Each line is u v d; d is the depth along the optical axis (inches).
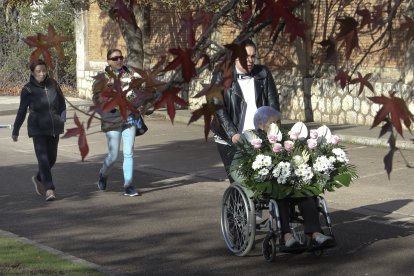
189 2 526.0
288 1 106.3
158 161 566.9
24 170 532.7
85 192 452.4
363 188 446.6
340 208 399.2
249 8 117.6
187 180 493.0
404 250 315.6
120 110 112.1
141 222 374.0
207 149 616.7
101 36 1006.4
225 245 327.3
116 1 121.3
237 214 306.8
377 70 660.1
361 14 115.3
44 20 1077.1
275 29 111.2
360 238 335.9
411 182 460.1
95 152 608.1
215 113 113.1
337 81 123.2
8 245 322.7
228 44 109.6
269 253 297.7
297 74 741.9
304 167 282.7
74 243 334.6
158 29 865.5
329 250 316.2
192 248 323.6
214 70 114.0
